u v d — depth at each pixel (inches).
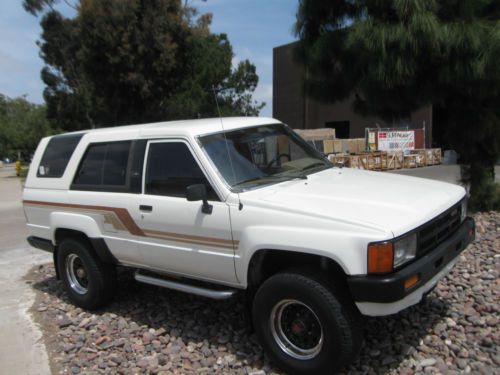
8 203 652.1
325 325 133.5
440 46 251.3
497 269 211.0
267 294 143.6
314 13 300.4
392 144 970.7
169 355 163.2
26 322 204.1
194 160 165.0
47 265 295.9
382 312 126.7
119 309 209.2
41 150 230.8
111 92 936.3
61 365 164.4
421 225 134.6
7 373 160.6
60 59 1229.7
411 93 277.0
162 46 888.3
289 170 180.1
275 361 146.0
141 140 184.5
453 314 170.1
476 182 318.7
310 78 324.8
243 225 148.2
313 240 132.9
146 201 175.8
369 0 262.8
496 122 295.0
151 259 180.2
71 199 205.0
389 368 142.3
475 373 135.6
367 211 136.9
